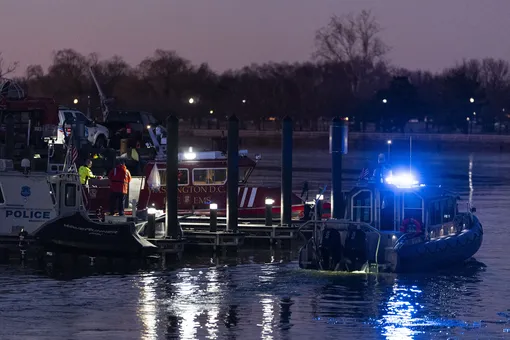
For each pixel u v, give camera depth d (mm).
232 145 92625
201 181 104375
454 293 75125
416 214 83688
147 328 64750
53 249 85938
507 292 75688
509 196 162125
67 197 87250
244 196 104812
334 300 72625
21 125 114625
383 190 83938
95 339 62156
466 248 85812
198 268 84750
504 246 99500
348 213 84938
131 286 77125
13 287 76312
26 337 62312
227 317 67688
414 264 81625
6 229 87375
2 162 88688
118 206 92062
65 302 71500
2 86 116438
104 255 85688
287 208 97938
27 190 87062
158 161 104938
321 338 62750
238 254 92438
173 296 73812
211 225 92938
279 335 63438
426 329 64938
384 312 69125
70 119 116375
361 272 81688
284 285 77562
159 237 89812
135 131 132250
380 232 81562
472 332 64438
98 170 106812
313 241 82688
